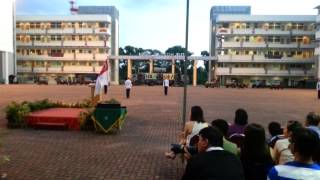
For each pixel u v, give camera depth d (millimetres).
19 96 34219
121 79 103375
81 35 90688
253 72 86938
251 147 4770
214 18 102875
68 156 9984
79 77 88312
